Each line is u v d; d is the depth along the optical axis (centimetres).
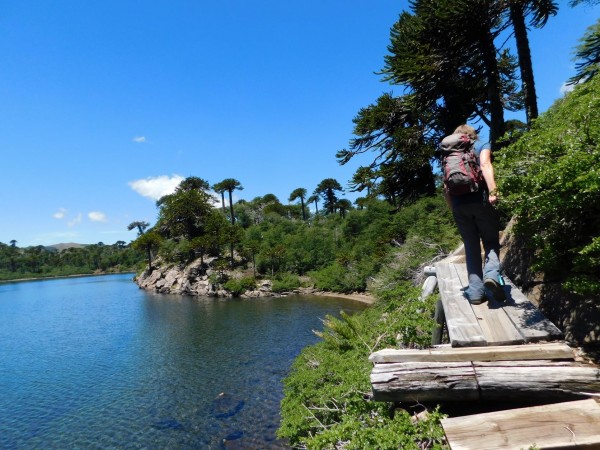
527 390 244
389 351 292
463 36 1122
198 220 7075
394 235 2683
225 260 5434
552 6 1062
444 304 372
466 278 444
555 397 242
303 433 654
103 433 1149
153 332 2636
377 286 1622
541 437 206
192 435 1098
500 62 1383
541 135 326
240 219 8512
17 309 4616
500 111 1166
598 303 329
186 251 6378
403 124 1491
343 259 4519
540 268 365
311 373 766
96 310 4059
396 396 265
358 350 708
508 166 340
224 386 1480
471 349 278
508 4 1060
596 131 278
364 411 387
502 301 354
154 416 1248
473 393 254
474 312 343
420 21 1179
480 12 1053
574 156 269
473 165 333
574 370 241
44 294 6888
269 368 1664
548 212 313
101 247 17875
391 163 1451
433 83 1263
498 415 228
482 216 340
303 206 8638
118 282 9350
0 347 2428
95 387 1569
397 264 1625
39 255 16700
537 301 405
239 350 2005
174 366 1792
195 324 2833
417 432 266
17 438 1147
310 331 2348
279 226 6975
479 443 211
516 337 288
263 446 999
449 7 1034
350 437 318
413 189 1543
